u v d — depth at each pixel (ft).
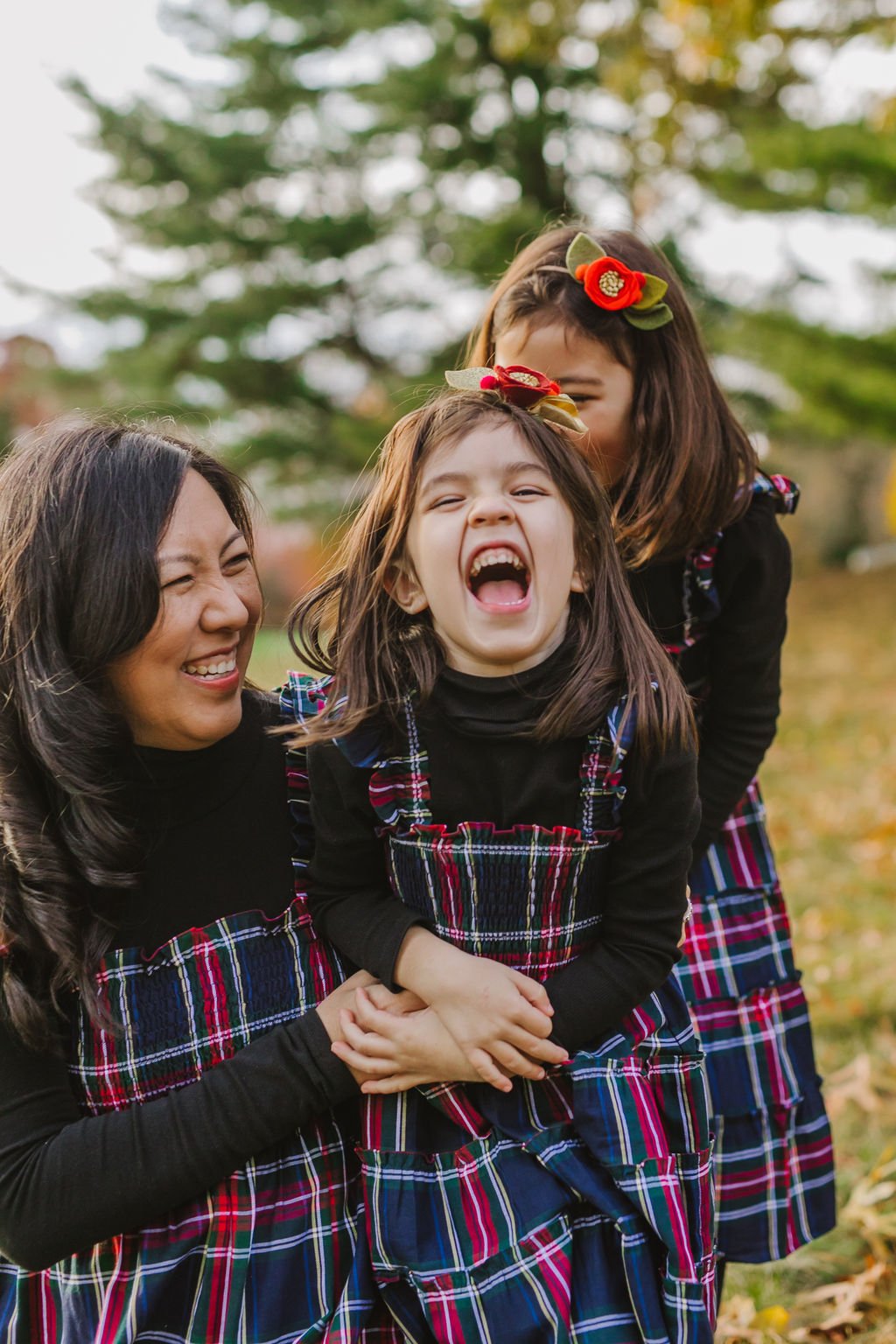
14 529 4.40
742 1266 7.64
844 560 59.21
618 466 6.44
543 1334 4.20
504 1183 4.43
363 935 4.62
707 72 22.84
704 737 6.45
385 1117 4.52
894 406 37.06
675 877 4.69
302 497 48.67
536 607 4.53
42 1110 4.43
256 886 4.79
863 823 17.60
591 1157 4.55
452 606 4.55
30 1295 4.63
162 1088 4.54
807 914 14.03
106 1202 4.24
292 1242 4.43
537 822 4.59
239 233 44.06
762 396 42.34
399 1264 4.32
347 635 4.80
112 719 4.39
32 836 4.40
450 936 4.61
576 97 42.39
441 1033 4.40
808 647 35.14
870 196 34.81
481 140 43.75
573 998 4.55
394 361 47.78
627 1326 4.35
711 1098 6.06
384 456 5.00
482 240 38.32
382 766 4.61
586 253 6.36
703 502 6.21
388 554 4.74
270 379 45.96
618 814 4.63
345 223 43.50
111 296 44.34
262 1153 4.51
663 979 4.76
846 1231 7.89
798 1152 6.23
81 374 45.27
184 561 4.37
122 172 43.32
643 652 4.74
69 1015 4.58
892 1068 9.96
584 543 4.79
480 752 4.58
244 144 42.65
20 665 4.36
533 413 5.03
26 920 4.39
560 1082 4.67
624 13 27.43
